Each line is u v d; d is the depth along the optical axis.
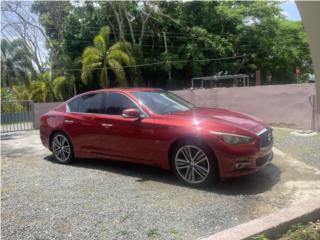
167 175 6.84
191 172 6.08
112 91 7.43
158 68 33.41
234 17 36.31
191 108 7.29
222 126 5.87
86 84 30.31
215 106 15.22
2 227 4.79
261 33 37.19
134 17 34.59
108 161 8.20
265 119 13.42
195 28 33.81
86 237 4.37
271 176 6.53
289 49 39.12
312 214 4.49
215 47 33.72
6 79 41.06
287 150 8.76
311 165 7.27
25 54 40.66
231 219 4.70
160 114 6.65
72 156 8.04
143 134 6.58
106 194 5.88
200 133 5.89
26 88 31.17
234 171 5.74
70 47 33.75
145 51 34.47
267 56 38.38
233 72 35.88
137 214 4.98
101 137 7.30
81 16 34.22
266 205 5.14
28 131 16.36
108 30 30.94
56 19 37.81
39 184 6.67
